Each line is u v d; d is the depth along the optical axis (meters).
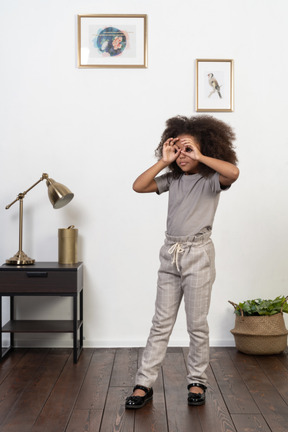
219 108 3.72
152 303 3.75
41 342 3.72
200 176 2.49
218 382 2.86
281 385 2.80
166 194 3.74
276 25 3.72
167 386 2.79
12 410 2.44
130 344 3.73
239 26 3.72
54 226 3.73
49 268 3.33
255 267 3.75
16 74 3.71
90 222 3.74
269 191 3.74
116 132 3.73
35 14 3.70
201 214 2.48
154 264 3.74
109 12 3.71
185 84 3.72
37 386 2.79
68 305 3.75
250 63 3.72
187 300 2.50
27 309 3.75
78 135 3.72
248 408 2.46
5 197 3.72
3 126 3.71
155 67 3.72
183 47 3.72
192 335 2.54
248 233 3.75
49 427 2.24
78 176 3.72
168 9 3.72
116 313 3.75
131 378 2.94
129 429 2.22
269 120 3.73
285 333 3.45
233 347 3.70
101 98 3.72
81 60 3.71
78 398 2.60
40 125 3.72
